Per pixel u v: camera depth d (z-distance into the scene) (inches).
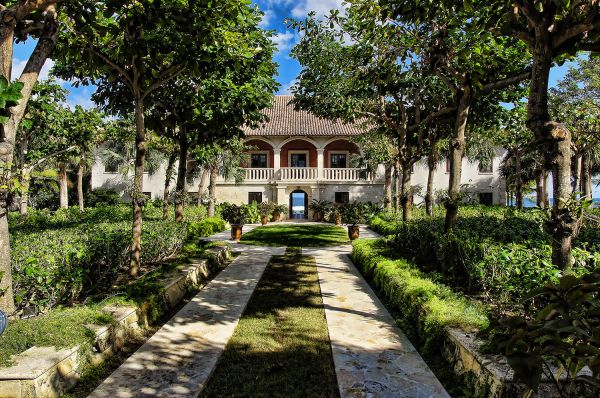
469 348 146.0
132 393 146.6
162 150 825.5
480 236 317.7
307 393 150.5
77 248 232.4
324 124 1142.3
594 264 201.5
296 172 1125.1
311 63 510.6
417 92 485.4
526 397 83.4
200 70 303.3
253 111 383.9
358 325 225.5
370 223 853.8
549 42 178.7
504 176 1019.3
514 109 442.9
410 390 150.2
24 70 172.7
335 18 420.8
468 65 286.8
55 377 139.3
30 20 188.9
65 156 666.8
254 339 204.5
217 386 155.9
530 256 197.0
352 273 377.7
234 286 320.8
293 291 304.8
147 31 264.2
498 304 194.9
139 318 210.5
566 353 71.4
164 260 363.3
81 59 278.4
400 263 307.0
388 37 314.0
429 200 614.2
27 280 191.9
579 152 637.3
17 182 162.9
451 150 321.7
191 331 215.0
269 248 553.9
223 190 1125.7
